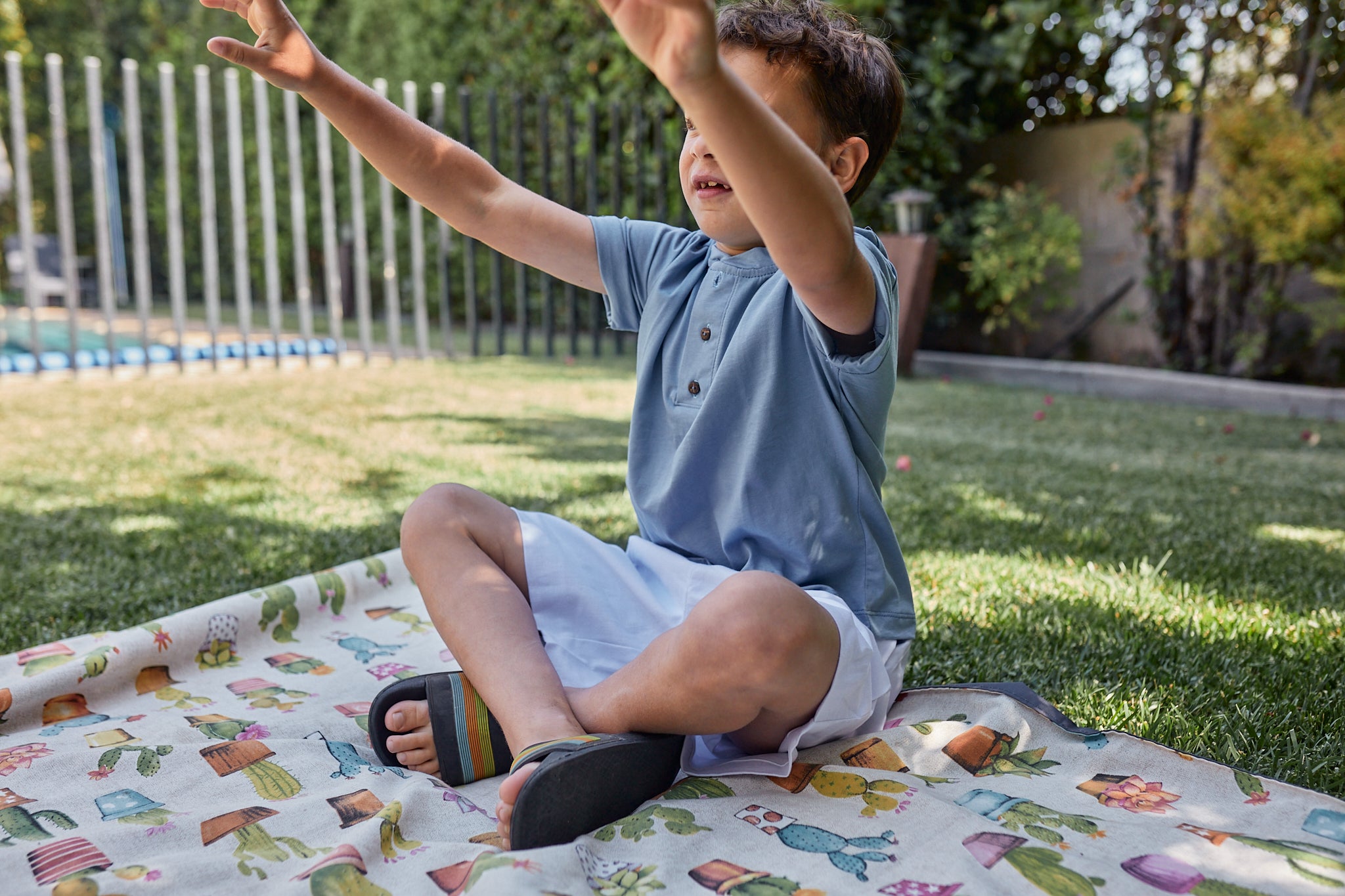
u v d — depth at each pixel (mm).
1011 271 6508
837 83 1173
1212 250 5438
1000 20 6914
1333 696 1432
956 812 1049
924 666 1581
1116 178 6219
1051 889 901
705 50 810
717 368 1237
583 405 4711
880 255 1192
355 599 1834
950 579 2045
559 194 7984
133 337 8445
